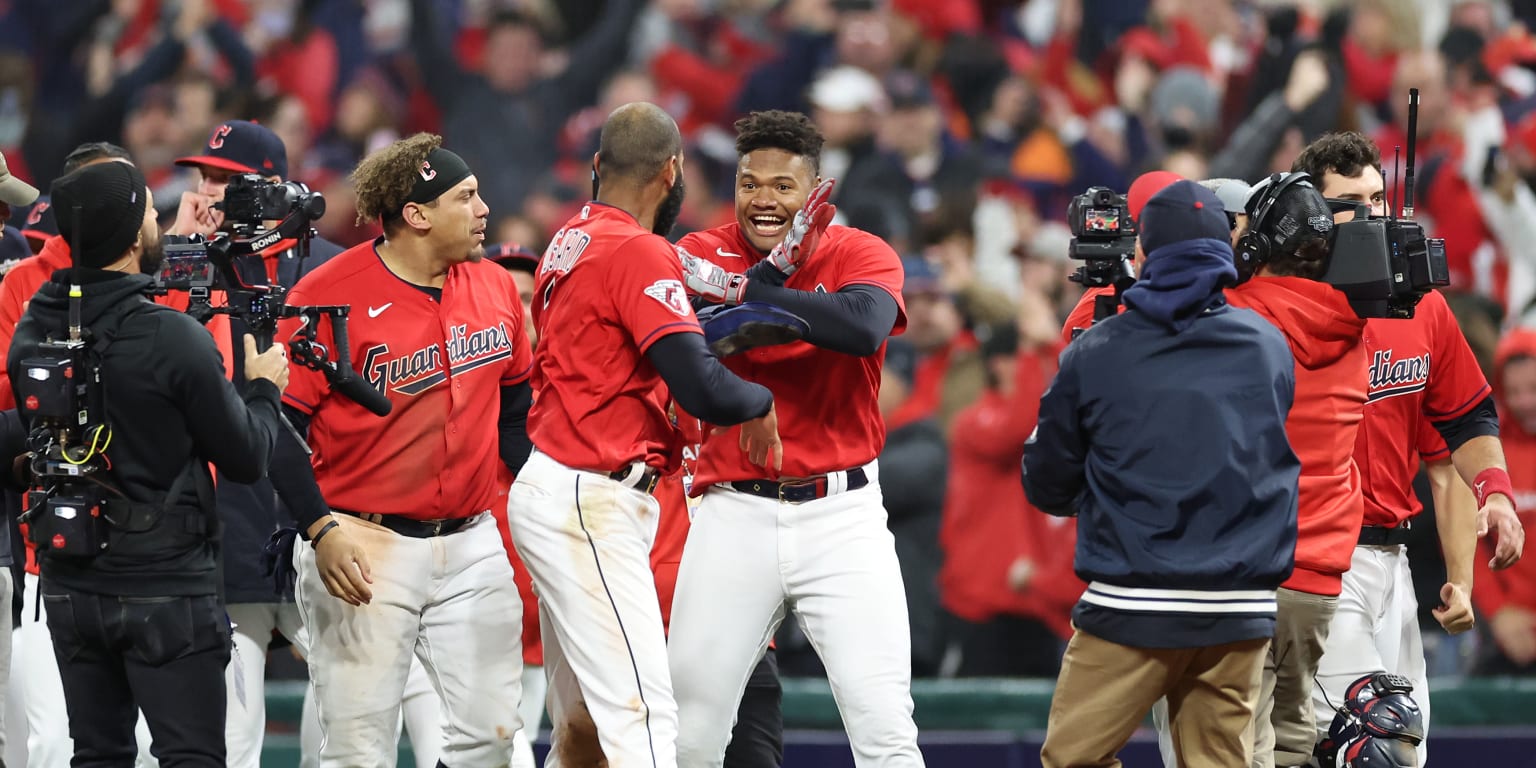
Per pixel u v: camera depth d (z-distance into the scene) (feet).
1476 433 57.57
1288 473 45.65
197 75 111.65
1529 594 81.61
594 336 47.37
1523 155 93.25
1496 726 79.30
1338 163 55.67
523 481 48.55
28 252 69.56
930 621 82.33
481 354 52.34
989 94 106.93
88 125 114.21
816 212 47.65
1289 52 102.58
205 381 44.70
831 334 47.70
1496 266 93.50
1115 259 51.01
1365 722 52.95
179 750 45.55
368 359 50.70
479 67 112.27
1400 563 59.21
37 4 121.80
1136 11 111.96
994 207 94.99
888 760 49.19
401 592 50.96
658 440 48.93
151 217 52.44
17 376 44.50
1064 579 81.97
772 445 47.83
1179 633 45.03
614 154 48.57
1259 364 45.57
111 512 44.88
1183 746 47.03
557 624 48.06
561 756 50.49
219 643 46.47
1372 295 49.42
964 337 87.15
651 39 116.67
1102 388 45.88
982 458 82.84
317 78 115.85
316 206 49.21
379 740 51.19
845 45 108.68
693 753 50.83
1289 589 50.21
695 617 50.80
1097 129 106.63
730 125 111.55
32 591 59.67
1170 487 45.01
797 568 50.26
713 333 47.44
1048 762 47.42
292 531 51.85
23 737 63.31
